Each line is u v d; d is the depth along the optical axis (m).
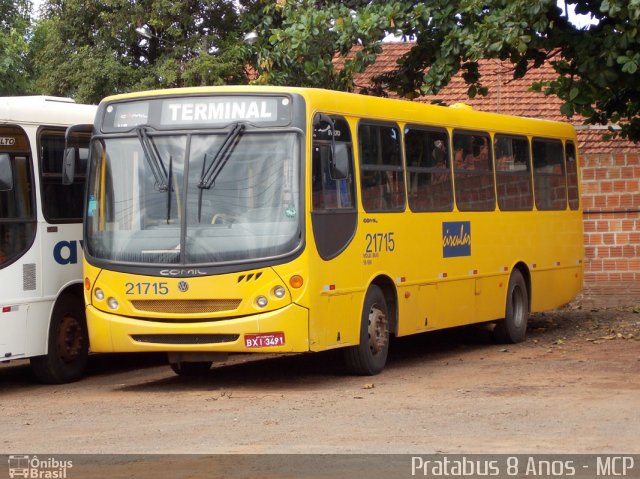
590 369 14.06
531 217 18.67
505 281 17.70
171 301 13.03
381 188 14.51
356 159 13.98
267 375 14.62
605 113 19.66
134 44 25.09
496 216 17.52
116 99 13.66
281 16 22.11
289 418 11.04
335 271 13.34
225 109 13.23
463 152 16.73
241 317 12.84
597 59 16.73
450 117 16.45
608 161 23.64
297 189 12.88
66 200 14.67
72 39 25.23
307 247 12.82
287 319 12.73
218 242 12.95
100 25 24.81
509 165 18.11
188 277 12.94
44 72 25.56
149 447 9.75
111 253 13.34
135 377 15.13
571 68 17.83
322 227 13.12
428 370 14.69
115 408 12.14
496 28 16.56
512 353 16.55
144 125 13.44
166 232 13.12
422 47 19.69
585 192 23.81
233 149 13.11
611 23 17.08
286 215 12.87
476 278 16.83
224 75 23.78
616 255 23.67
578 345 17.19
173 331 12.97
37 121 14.29
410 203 15.17
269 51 21.14
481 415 10.85
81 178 14.95
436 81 18.34
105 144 13.59
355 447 9.49
